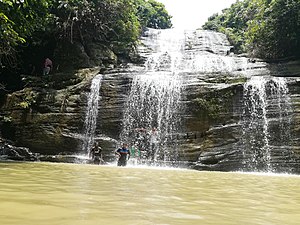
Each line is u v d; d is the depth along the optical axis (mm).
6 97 18812
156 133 17438
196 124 16938
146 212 2484
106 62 24547
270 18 22984
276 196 4270
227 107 16812
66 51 24016
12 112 18188
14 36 13461
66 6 21609
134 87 18609
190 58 25469
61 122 17656
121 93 18578
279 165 15133
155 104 18141
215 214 2600
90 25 24969
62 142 17141
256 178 9062
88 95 18688
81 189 3789
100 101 18500
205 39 33125
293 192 4996
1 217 2068
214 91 17172
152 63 25203
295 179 9445
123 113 18188
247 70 20922
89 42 25203
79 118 18016
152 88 18406
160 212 2523
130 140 17609
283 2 22281
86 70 20234
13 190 3412
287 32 22344
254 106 16656
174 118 17484
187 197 3594
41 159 15281
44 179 5039
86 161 15031
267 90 16797
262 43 23938
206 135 16312
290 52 23188
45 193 3285
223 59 24719
